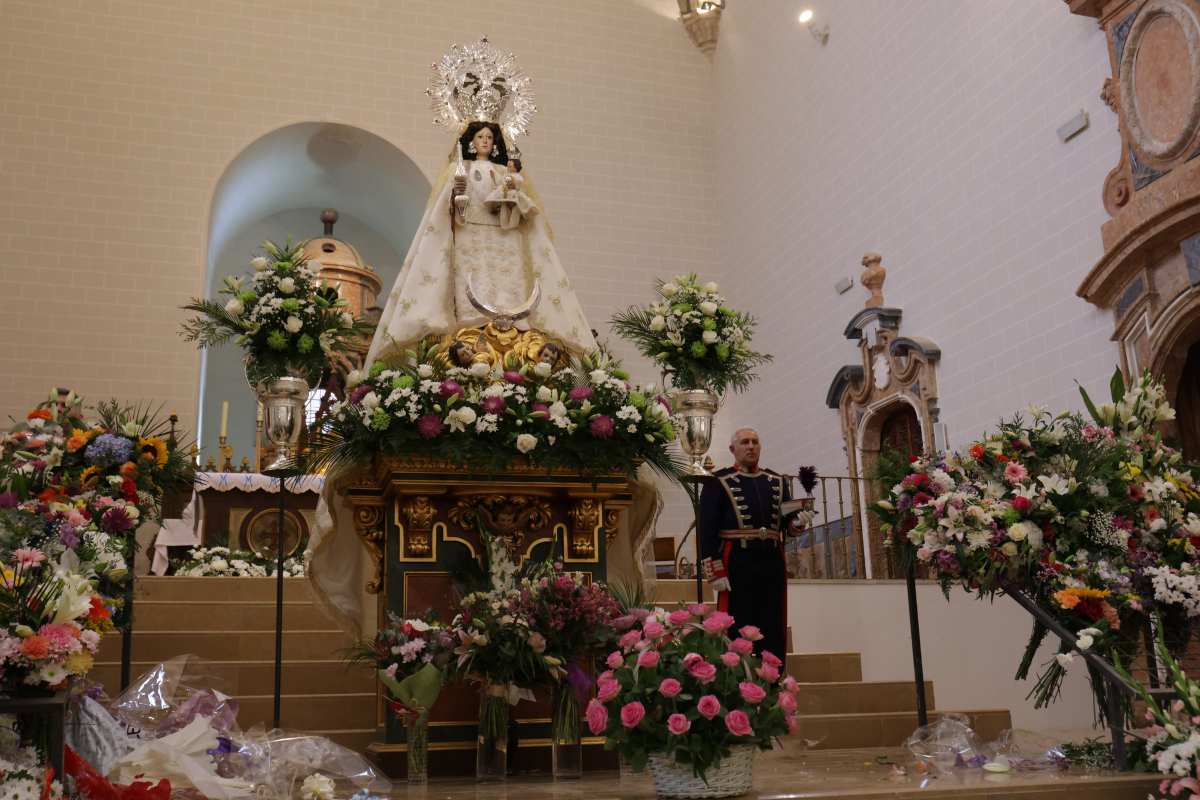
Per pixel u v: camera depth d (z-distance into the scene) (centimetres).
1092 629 486
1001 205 1109
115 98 1481
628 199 1669
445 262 596
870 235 1330
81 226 1432
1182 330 898
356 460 532
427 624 505
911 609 575
